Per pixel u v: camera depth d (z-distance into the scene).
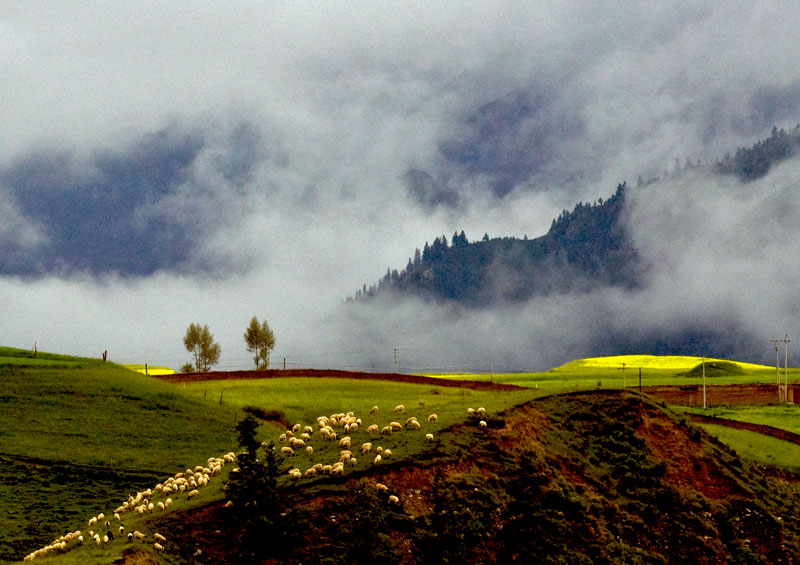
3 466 68.69
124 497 64.44
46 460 70.81
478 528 44.03
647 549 47.94
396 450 51.47
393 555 39.91
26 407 84.75
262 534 41.06
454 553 40.06
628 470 55.25
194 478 56.44
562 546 43.41
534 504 44.22
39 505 61.22
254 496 43.06
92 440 76.88
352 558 39.59
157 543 41.03
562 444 57.47
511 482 47.41
